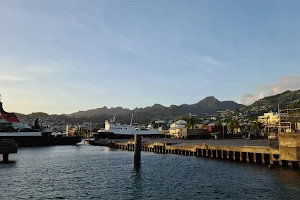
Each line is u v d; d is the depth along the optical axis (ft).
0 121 381.60
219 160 176.55
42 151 296.10
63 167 168.76
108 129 509.76
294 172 123.34
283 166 131.54
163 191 102.73
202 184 112.47
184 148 228.02
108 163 187.21
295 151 123.85
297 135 123.34
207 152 198.39
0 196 98.37
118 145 347.56
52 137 402.31
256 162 153.58
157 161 189.06
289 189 97.71
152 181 121.19
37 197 97.04
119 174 140.87
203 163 168.96
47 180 126.82
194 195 96.02
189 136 478.18
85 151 300.40
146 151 284.61
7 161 193.77
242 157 163.94
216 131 496.64
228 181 115.44
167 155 230.27
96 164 182.39
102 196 97.45
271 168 134.82
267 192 95.96
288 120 162.71
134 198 94.12
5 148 186.29
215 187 106.52
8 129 374.84
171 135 567.59
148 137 539.70
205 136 481.87
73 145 415.85
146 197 94.99
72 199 94.48
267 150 142.41
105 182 121.08
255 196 92.12
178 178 126.52
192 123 640.17
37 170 156.56
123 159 212.64
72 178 131.44
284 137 128.47
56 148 347.36
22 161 199.31
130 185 114.01
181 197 94.02
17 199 94.58
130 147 309.63
